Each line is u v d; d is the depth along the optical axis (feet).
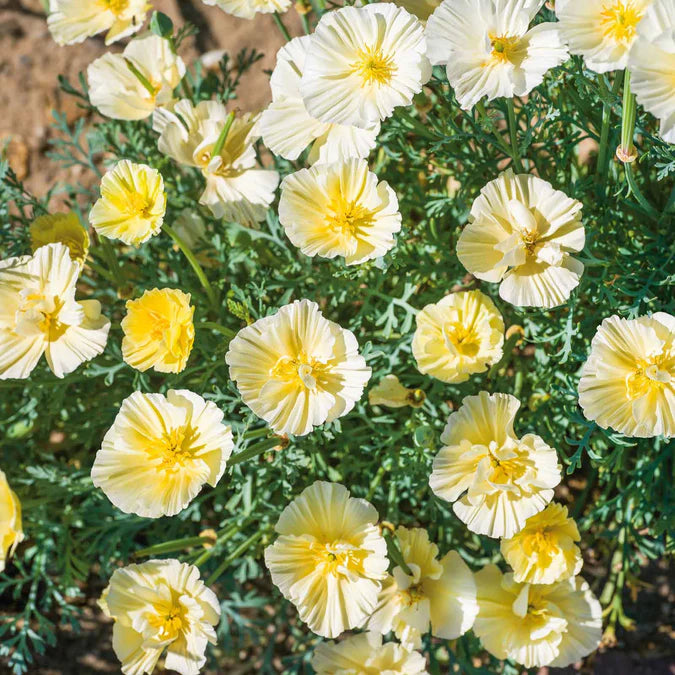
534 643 2.62
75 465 3.08
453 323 2.62
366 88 2.56
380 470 2.83
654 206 2.88
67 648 3.11
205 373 2.84
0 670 3.10
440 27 2.49
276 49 3.47
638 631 3.03
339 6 2.89
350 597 2.54
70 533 3.00
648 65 2.37
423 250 2.93
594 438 2.88
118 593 2.56
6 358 2.59
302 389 2.52
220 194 2.73
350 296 2.92
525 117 2.88
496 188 2.52
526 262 2.53
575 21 2.43
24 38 3.55
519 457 2.53
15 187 2.99
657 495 2.91
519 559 2.57
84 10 2.83
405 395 2.73
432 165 3.01
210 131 2.72
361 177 2.56
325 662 2.64
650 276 2.74
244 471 2.86
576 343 2.85
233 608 3.09
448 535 2.91
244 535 2.96
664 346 2.47
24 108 3.51
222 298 3.00
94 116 3.51
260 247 2.98
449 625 2.60
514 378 2.96
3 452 3.09
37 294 2.59
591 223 2.80
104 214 2.61
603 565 3.08
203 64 3.47
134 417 2.54
